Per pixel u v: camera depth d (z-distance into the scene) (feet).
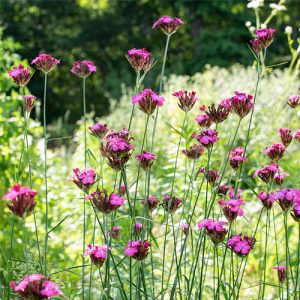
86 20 75.66
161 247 12.78
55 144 36.27
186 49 74.69
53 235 14.88
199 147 9.42
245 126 18.58
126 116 28.73
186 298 8.61
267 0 65.36
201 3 63.93
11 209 6.42
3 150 14.98
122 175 8.00
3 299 8.54
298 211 8.24
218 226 7.82
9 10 75.77
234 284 8.57
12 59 16.85
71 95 77.30
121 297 8.84
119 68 75.72
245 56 59.82
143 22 77.87
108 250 7.73
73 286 9.24
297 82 23.32
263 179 8.59
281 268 8.99
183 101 8.72
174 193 12.66
